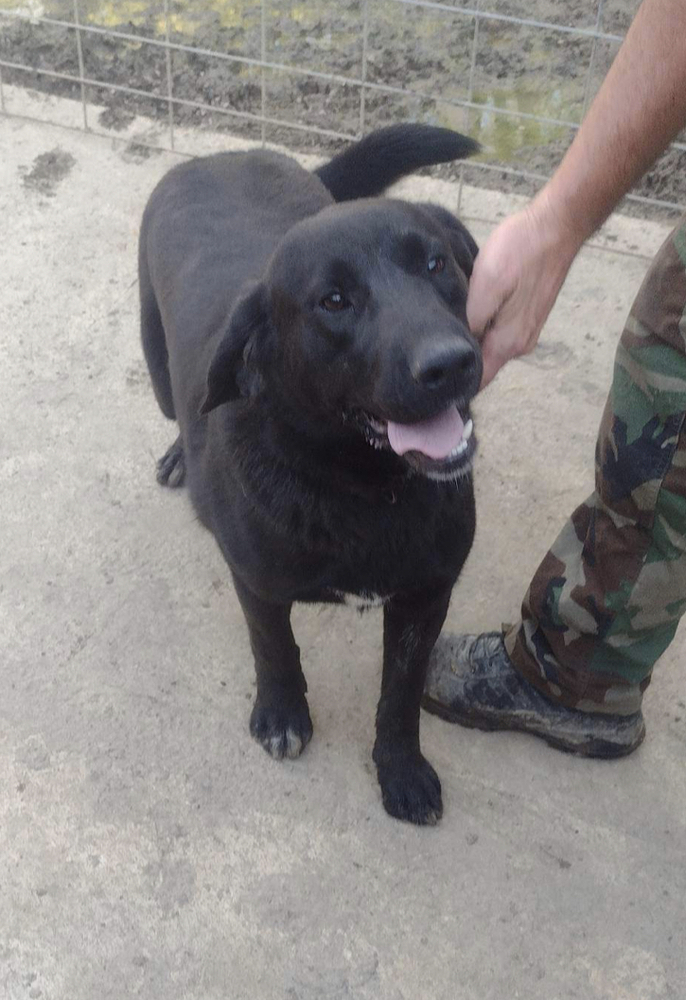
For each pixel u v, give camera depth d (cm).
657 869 135
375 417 112
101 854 136
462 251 126
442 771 146
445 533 124
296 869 135
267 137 245
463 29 268
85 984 125
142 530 174
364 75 229
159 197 168
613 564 127
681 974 126
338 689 155
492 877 134
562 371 199
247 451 122
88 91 256
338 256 109
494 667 146
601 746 144
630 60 104
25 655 157
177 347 147
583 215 115
